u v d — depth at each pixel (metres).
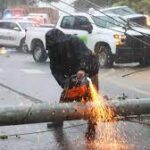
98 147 13.15
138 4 55.44
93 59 14.38
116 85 25.27
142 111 12.34
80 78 13.79
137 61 33.34
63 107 11.65
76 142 13.73
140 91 23.30
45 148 13.16
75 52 14.23
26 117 11.34
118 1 56.25
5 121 11.28
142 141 13.73
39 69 32.91
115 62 33.19
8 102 20.19
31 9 76.69
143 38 32.31
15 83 26.12
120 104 12.16
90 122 14.16
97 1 55.94
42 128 15.49
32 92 23.02
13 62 38.25
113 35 32.50
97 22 33.53
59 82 14.48
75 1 37.19
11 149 13.09
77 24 34.31
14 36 48.44
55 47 14.39
